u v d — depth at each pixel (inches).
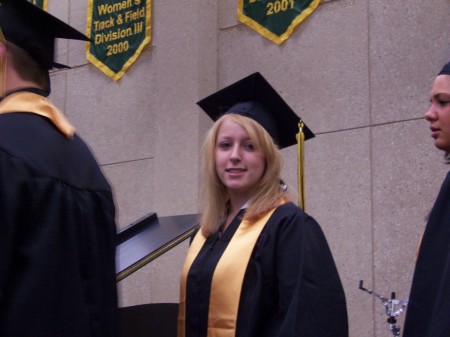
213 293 138.7
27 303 97.7
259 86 159.6
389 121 242.1
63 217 105.4
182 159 289.6
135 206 305.9
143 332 196.1
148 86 312.7
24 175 101.3
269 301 134.3
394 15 247.4
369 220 240.1
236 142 148.5
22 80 114.9
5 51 113.9
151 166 304.3
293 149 260.8
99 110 327.9
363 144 246.4
